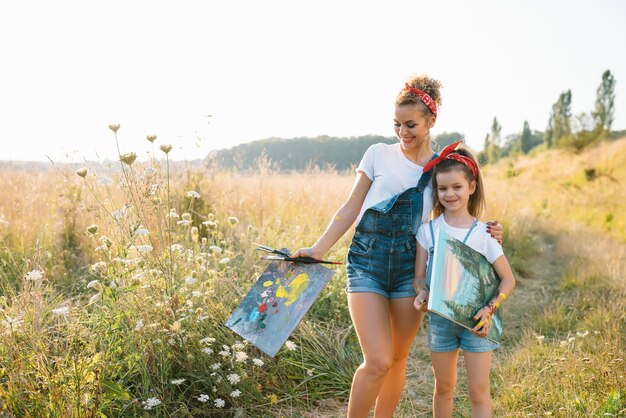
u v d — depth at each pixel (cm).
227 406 333
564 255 953
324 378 380
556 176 2581
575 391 351
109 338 310
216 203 690
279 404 349
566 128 3250
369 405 273
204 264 416
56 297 394
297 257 303
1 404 258
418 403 372
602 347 419
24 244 518
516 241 948
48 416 261
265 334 292
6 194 612
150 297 338
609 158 2377
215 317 377
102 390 280
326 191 811
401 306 287
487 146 4872
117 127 339
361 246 288
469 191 289
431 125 289
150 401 288
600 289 648
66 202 564
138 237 370
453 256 273
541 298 655
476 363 275
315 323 443
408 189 288
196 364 334
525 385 369
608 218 1509
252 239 562
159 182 364
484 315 271
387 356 269
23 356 283
